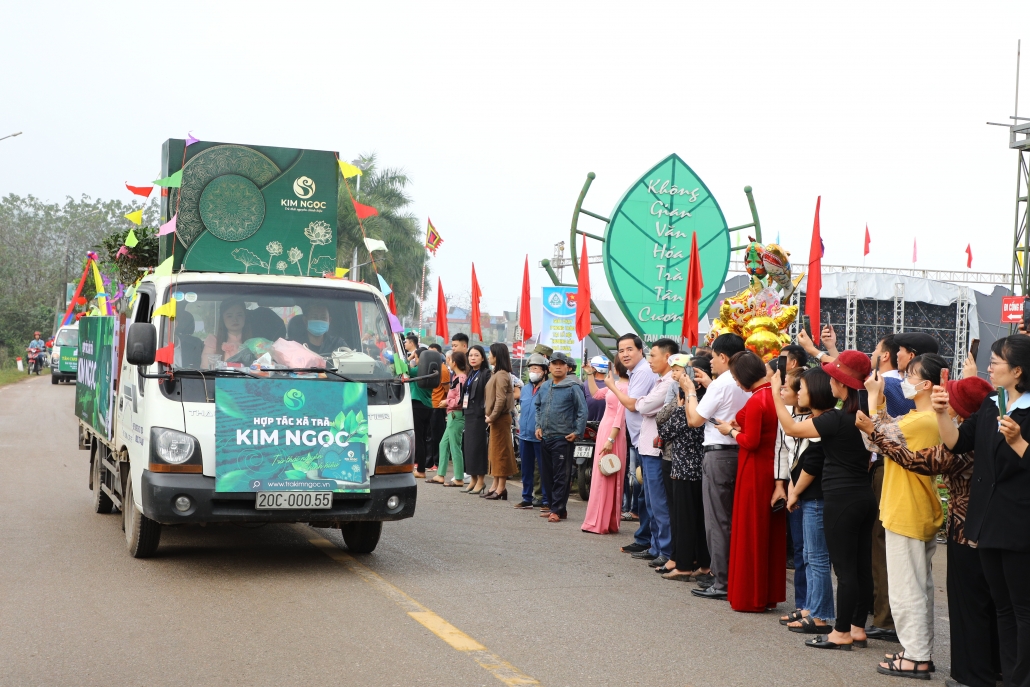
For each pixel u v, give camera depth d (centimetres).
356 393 751
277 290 792
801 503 652
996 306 3428
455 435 1368
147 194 821
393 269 4466
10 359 6056
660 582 781
